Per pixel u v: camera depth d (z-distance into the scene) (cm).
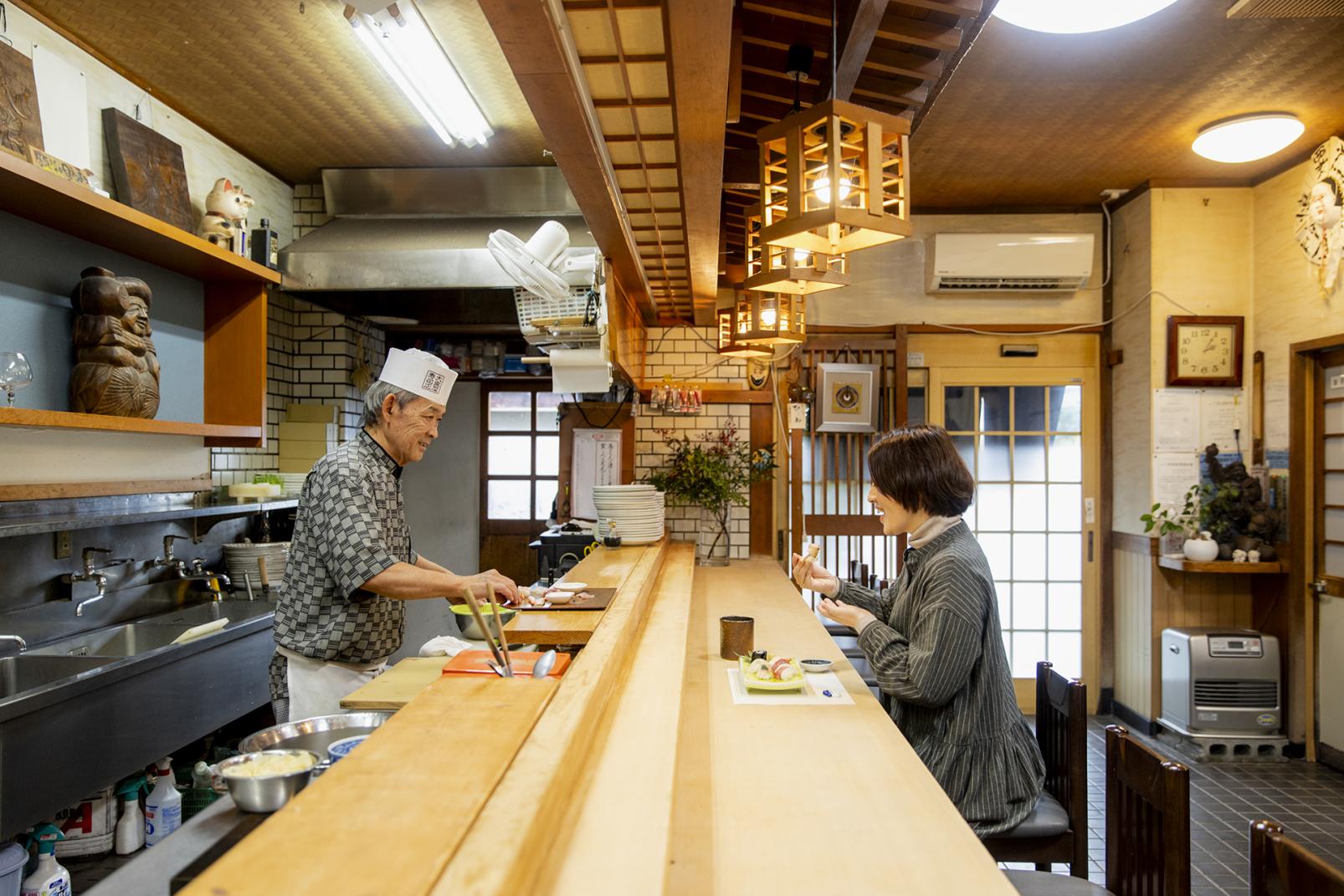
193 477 354
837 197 172
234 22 299
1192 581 493
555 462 578
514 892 83
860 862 135
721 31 163
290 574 234
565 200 438
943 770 199
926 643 196
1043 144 436
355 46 317
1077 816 208
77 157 300
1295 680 457
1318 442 454
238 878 77
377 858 81
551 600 243
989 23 314
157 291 341
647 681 186
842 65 253
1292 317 459
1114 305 532
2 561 288
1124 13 252
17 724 218
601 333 340
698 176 252
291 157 429
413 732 121
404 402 240
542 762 113
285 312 485
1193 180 489
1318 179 438
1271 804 396
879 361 534
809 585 260
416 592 215
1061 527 543
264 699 347
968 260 521
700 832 145
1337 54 339
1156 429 492
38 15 290
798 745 187
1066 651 542
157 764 297
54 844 250
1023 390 545
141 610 346
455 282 406
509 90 350
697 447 506
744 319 392
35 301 281
